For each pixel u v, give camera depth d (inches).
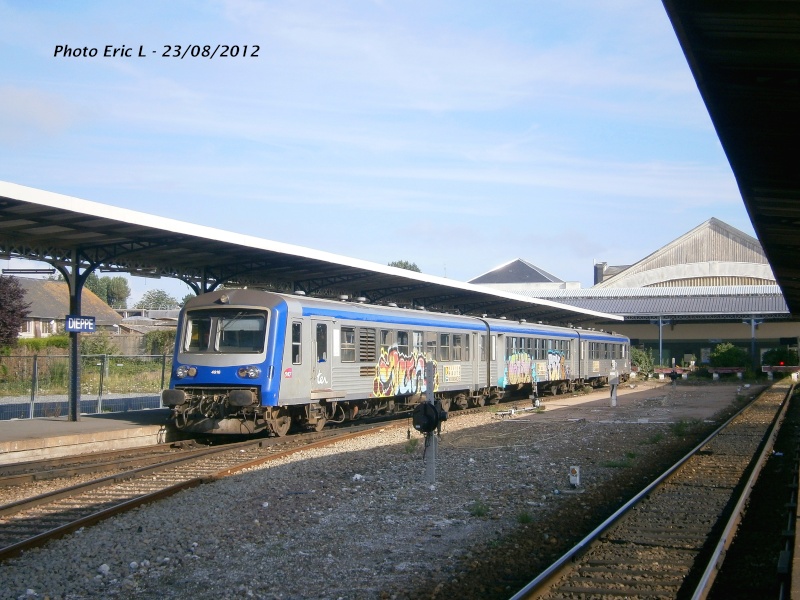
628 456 628.7
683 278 2743.6
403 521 404.5
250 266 878.4
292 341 725.9
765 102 404.8
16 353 1501.0
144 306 5231.3
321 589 296.2
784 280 1166.3
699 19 315.3
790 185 565.0
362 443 711.1
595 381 1721.2
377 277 976.3
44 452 642.8
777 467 581.6
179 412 718.5
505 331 1181.7
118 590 297.4
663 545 346.0
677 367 2212.1
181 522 399.2
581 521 403.5
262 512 422.6
